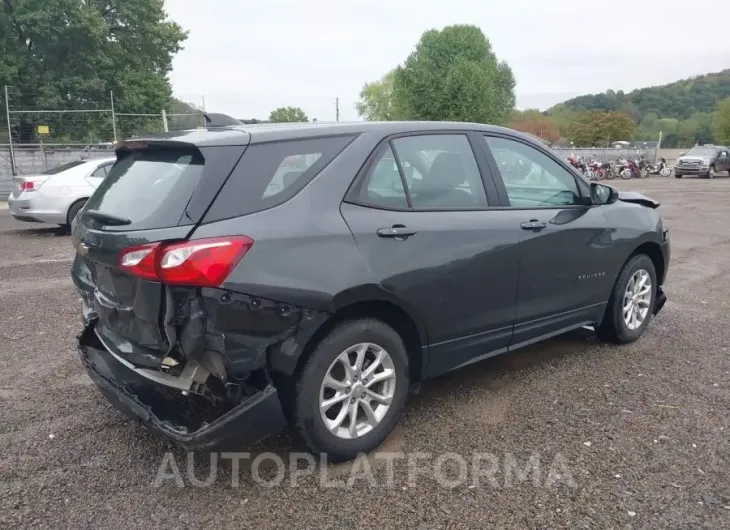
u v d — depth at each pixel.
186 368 2.99
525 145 4.36
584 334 5.53
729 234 11.84
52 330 5.68
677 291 7.21
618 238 4.82
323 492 3.08
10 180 20.84
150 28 32.91
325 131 3.40
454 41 36.28
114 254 2.98
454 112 35.56
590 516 2.87
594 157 39.09
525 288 4.12
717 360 4.88
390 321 3.54
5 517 2.87
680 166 32.62
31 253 9.75
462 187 3.87
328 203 3.23
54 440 3.59
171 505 2.97
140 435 3.65
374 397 3.42
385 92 66.88
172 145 3.15
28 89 28.06
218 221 2.91
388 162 3.53
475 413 3.94
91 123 21.95
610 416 3.89
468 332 3.84
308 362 3.13
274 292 2.94
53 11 27.89
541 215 4.21
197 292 2.84
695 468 3.28
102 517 2.88
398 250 3.39
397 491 3.09
